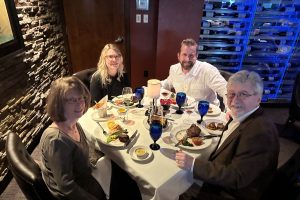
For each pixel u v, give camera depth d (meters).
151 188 0.96
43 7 2.71
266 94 3.24
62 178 0.94
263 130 0.93
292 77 3.17
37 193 0.88
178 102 1.54
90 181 1.14
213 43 2.95
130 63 3.56
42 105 2.58
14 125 1.98
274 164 0.97
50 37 2.91
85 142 1.18
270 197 1.04
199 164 1.02
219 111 1.59
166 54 3.21
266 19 2.75
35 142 2.37
